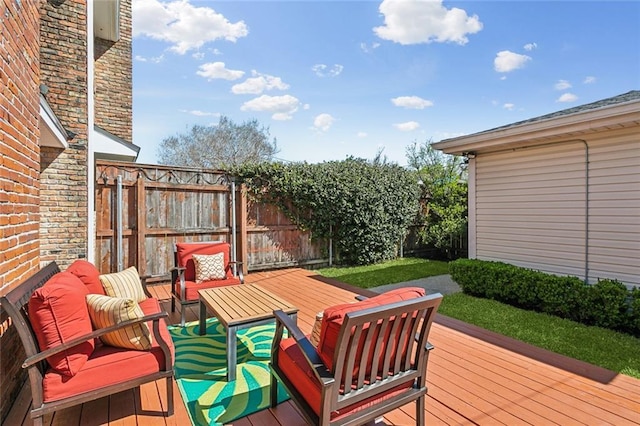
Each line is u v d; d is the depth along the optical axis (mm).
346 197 7855
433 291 5980
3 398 2244
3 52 2270
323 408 1661
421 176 10031
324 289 5770
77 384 2025
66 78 4824
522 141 5023
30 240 2885
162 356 2291
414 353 2180
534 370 2938
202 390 2623
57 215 4742
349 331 1630
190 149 17625
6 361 2311
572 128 4316
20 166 2619
